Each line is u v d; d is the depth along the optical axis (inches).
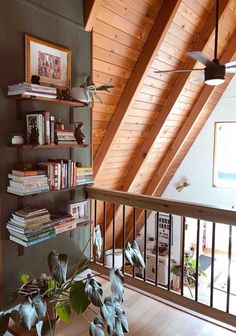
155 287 97.3
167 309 91.7
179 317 87.8
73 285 67.7
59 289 74.6
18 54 83.4
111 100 119.0
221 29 137.5
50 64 92.0
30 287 74.1
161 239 247.6
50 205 99.1
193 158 235.9
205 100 171.6
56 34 93.3
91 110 110.9
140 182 191.3
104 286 104.5
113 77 114.4
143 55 114.7
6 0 79.6
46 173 88.5
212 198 230.8
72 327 83.8
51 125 88.1
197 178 235.9
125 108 121.1
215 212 79.6
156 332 81.5
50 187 89.9
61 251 104.2
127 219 197.3
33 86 80.3
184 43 129.4
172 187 249.0
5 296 85.9
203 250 255.1
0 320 64.9
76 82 101.4
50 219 91.5
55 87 93.8
